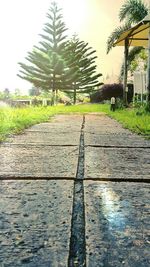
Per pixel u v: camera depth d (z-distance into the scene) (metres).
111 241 1.18
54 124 7.72
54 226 1.31
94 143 4.11
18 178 2.16
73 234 1.25
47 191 1.84
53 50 35.03
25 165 2.60
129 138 4.77
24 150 3.45
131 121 7.55
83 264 1.03
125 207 1.57
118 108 14.79
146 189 1.92
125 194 1.80
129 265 1.01
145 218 1.43
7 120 6.29
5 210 1.50
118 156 3.14
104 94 32.38
